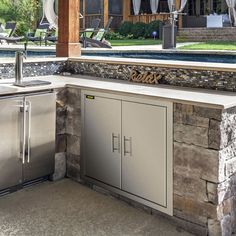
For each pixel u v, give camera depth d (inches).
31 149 134.2
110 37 524.4
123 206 127.4
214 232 107.3
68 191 138.3
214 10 601.3
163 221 117.8
